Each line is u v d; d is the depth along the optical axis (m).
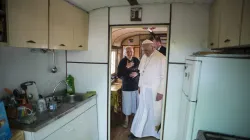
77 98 2.10
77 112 1.84
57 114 1.51
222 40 1.35
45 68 2.00
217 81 1.27
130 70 3.13
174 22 2.03
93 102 2.28
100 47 2.31
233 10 1.13
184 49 2.03
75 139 1.80
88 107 2.12
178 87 2.08
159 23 2.08
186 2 1.94
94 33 2.31
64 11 1.71
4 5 1.08
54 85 2.19
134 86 3.15
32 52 1.78
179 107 2.10
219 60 1.26
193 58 1.39
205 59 1.29
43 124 1.29
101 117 2.44
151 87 2.65
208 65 1.29
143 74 2.72
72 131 1.74
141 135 2.70
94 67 2.37
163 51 2.65
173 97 2.11
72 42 1.89
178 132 1.96
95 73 2.37
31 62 1.77
